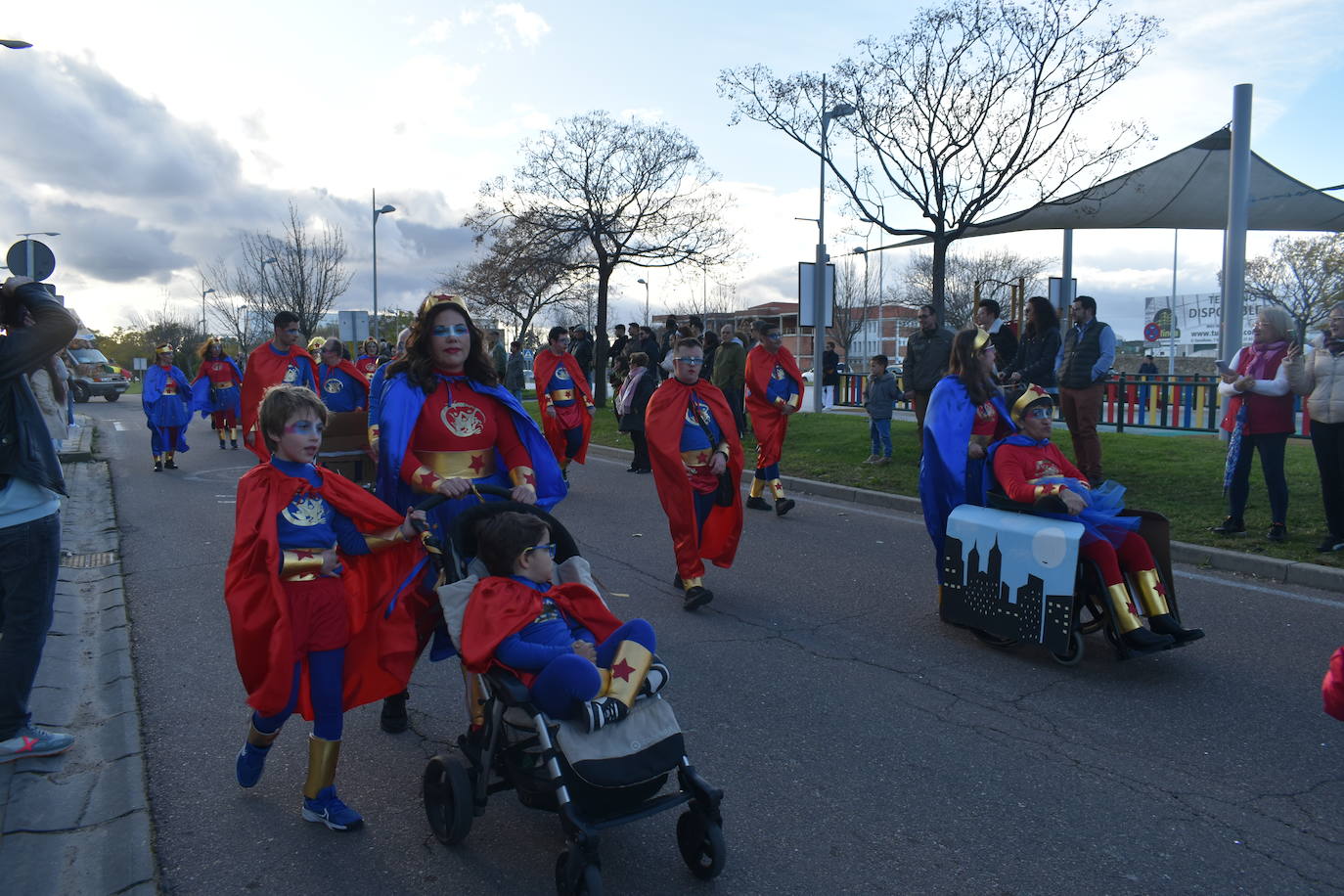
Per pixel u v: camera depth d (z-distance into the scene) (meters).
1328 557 7.50
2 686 4.25
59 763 4.33
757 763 4.44
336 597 3.77
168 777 4.30
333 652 3.77
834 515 10.42
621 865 3.60
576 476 13.70
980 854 3.65
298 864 3.59
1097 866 3.57
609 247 24.92
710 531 7.18
